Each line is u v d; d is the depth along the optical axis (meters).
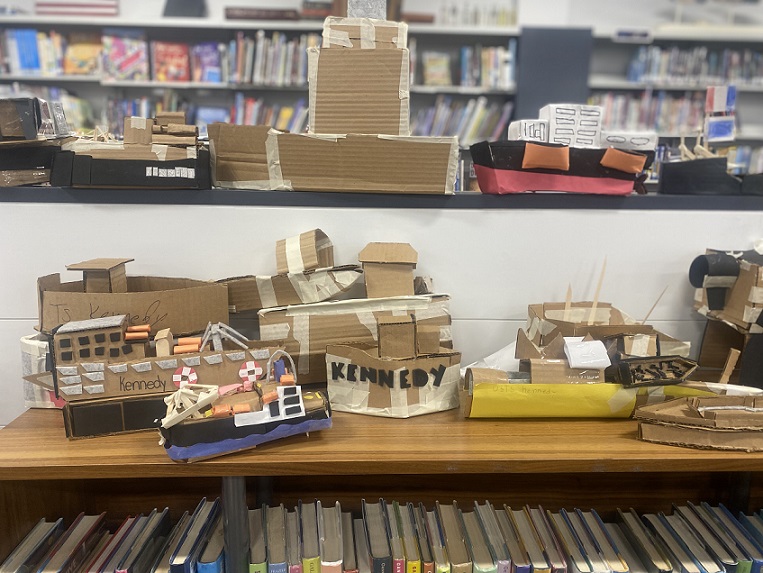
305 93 3.67
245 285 1.21
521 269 1.35
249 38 3.49
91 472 0.89
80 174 1.21
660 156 1.56
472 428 1.04
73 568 1.11
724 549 1.17
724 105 1.42
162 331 1.07
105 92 3.59
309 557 1.06
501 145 1.27
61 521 1.20
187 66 3.39
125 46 3.34
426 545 1.15
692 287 1.38
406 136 1.23
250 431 0.92
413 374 1.08
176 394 0.92
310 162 1.25
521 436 1.01
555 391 1.05
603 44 3.81
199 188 1.26
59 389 0.99
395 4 3.45
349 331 1.17
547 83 3.42
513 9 3.57
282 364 1.06
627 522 1.30
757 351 1.21
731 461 0.94
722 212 1.35
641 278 1.37
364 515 1.25
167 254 1.29
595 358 1.06
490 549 1.14
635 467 0.93
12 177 1.22
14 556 1.08
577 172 1.30
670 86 3.64
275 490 1.41
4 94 3.33
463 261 1.34
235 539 0.98
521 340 1.19
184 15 3.45
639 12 3.88
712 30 3.54
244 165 1.27
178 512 1.41
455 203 1.31
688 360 1.09
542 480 1.43
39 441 0.97
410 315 1.14
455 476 1.42
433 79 3.51
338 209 1.29
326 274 1.20
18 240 1.25
